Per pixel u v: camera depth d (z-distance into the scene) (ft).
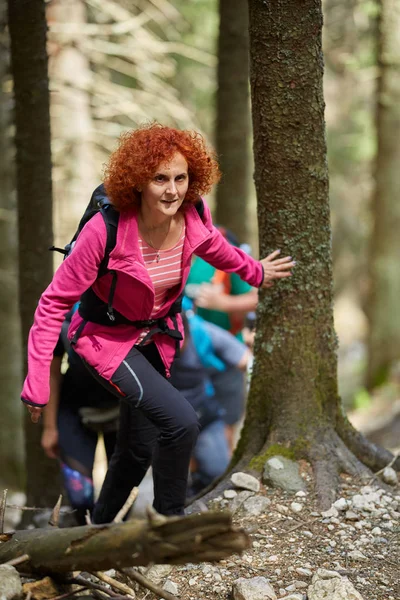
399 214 46.98
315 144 14.67
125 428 13.34
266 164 14.84
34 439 20.44
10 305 38.04
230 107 26.73
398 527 13.98
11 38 18.07
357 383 53.93
